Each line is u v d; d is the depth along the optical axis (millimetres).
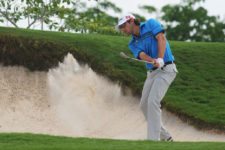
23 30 41094
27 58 37688
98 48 39625
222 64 41438
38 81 37344
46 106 36375
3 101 36156
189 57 41906
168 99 35500
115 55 39250
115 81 37125
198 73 39875
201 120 33719
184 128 33812
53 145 21453
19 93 36719
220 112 34531
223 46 44688
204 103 35938
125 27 25828
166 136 26281
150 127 25859
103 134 34812
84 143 22375
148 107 25953
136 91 36531
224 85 38844
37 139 23469
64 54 38031
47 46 38156
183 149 20594
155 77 25984
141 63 38969
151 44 25750
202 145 21703
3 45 37625
